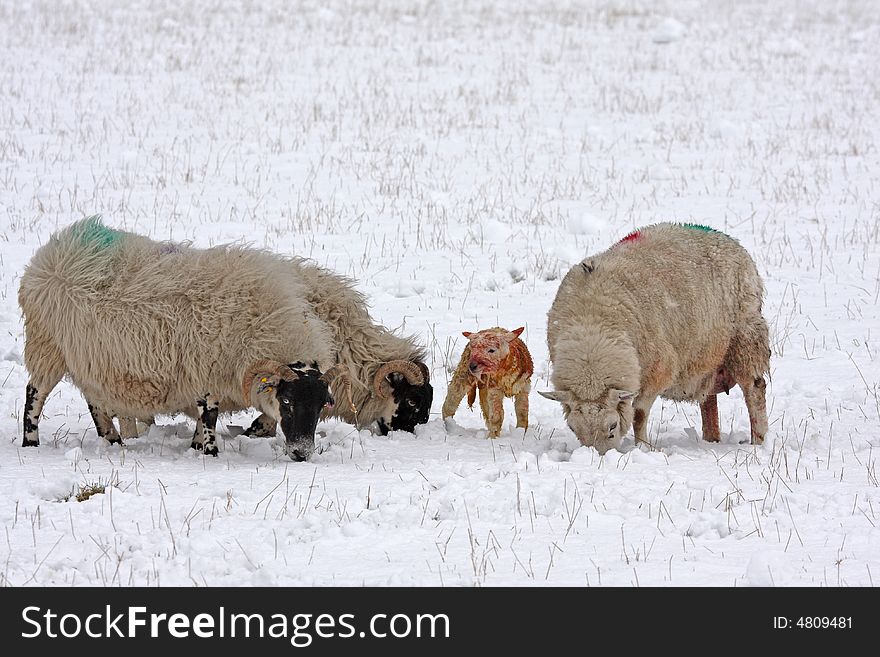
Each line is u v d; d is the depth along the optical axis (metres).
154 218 23.52
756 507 10.05
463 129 33.03
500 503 10.15
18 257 20.81
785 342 17.73
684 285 12.55
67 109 33.00
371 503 10.19
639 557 8.87
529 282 20.80
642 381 12.29
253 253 13.26
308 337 12.74
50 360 12.77
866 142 31.73
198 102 34.78
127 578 8.38
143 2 52.25
